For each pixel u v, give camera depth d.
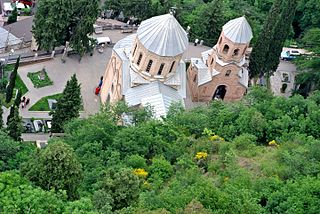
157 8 136.75
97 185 61.84
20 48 125.56
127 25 134.88
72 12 117.12
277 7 115.19
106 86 110.44
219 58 111.56
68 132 86.31
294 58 130.50
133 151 76.50
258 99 95.56
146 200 56.34
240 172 65.12
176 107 92.12
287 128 83.31
